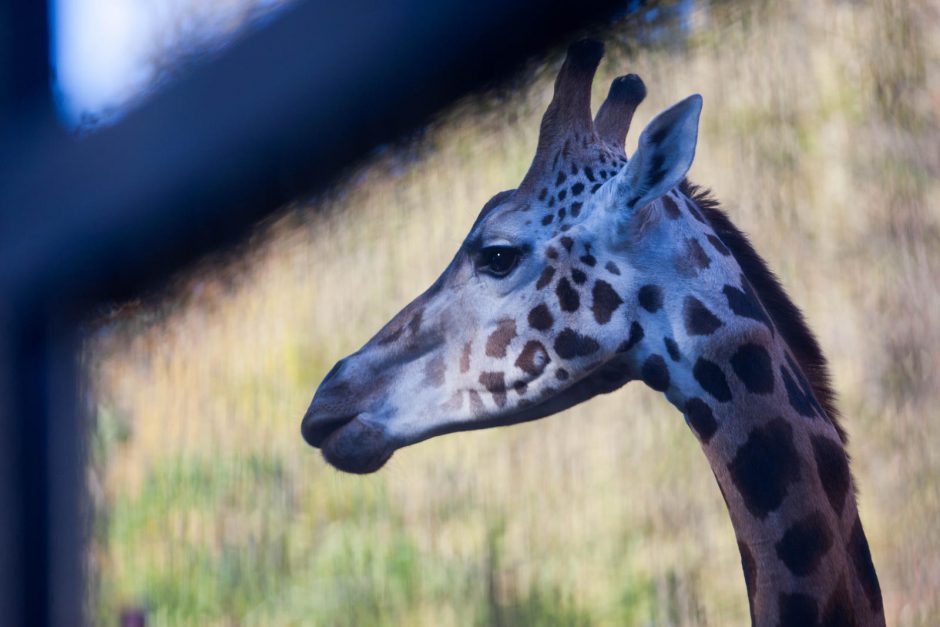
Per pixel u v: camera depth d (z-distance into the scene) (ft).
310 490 69.97
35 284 28.19
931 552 62.08
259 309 67.87
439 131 53.62
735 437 33.32
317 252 65.31
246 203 28.22
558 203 35.63
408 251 64.13
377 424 35.88
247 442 70.18
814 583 32.07
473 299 35.81
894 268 68.49
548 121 36.45
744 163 67.92
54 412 29.25
